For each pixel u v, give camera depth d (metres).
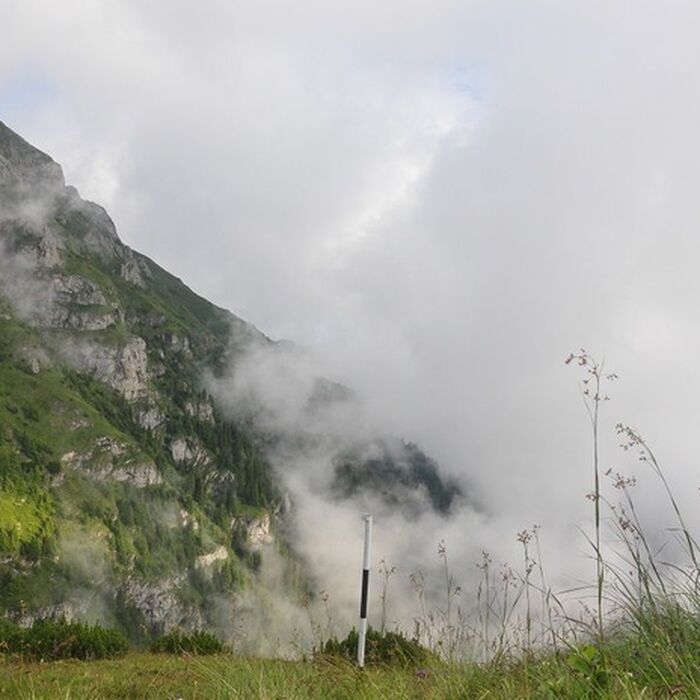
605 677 5.62
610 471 5.64
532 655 6.77
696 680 5.28
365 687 8.03
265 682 8.02
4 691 9.80
